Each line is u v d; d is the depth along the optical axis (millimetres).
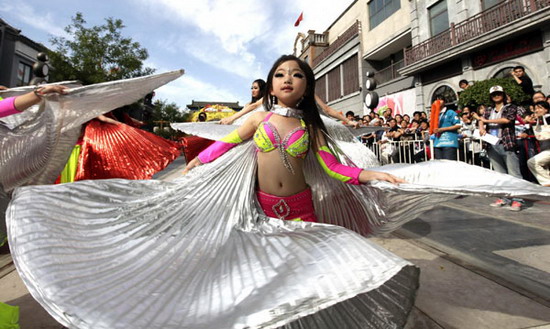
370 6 18609
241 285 987
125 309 873
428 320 1636
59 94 1806
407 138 7598
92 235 1201
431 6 14023
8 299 1913
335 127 3006
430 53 13859
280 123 1655
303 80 1659
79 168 3055
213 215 1502
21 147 1961
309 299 898
